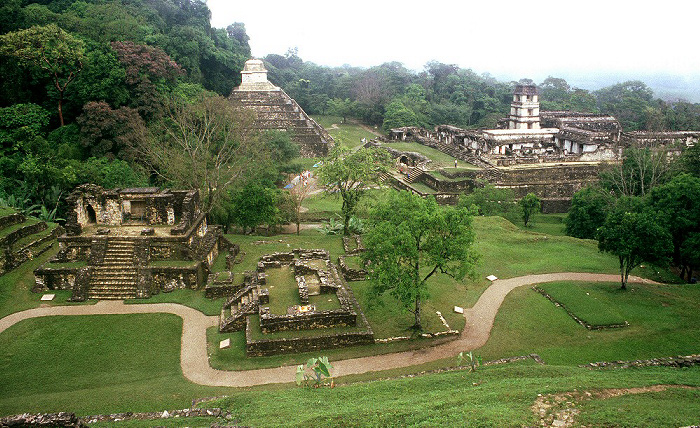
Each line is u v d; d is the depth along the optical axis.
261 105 107.56
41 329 29.66
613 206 53.31
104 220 39.41
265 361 27.47
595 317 32.19
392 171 87.94
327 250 44.47
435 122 129.88
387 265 28.62
